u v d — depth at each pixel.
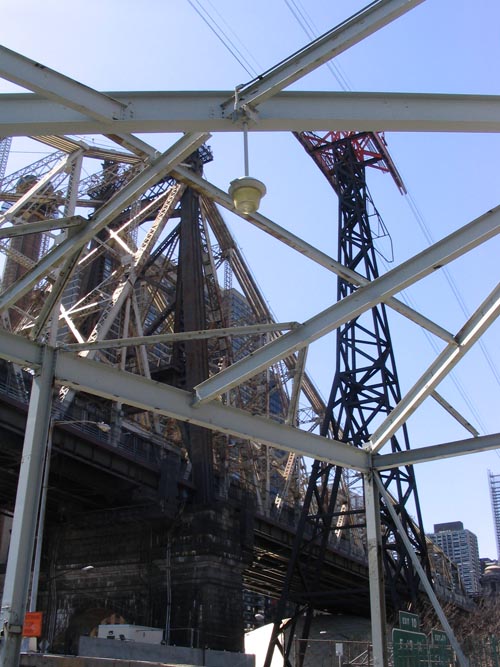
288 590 36.81
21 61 8.73
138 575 45.69
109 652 30.17
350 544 75.06
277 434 16.81
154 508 45.22
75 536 49.22
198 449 48.22
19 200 51.88
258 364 15.20
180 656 33.16
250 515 50.00
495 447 16.47
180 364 52.31
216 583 44.03
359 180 46.00
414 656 19.89
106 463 43.59
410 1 8.95
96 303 51.22
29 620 23.62
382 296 14.09
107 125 9.35
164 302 69.06
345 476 73.06
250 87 9.62
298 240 15.53
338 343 40.78
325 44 9.37
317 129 9.88
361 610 78.62
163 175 12.45
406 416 17.11
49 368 13.55
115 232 55.78
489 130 10.02
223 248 69.62
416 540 39.38
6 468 43.72
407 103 9.81
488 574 157.88
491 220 13.03
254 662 37.38
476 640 32.97
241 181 9.44
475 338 15.00
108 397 14.46
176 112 9.57
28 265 48.66
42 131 9.27
